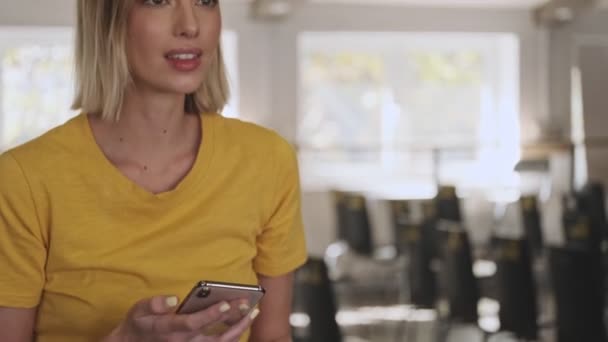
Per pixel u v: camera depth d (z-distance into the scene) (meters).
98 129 1.23
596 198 6.66
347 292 7.84
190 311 1.06
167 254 1.20
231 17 8.36
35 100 8.02
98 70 1.19
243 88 8.40
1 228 1.17
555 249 3.92
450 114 9.02
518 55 9.01
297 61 8.50
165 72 1.17
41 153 1.18
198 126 1.28
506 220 8.09
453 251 4.45
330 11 8.55
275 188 1.32
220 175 1.24
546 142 8.73
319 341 3.75
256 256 1.35
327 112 8.76
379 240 8.51
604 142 8.84
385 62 8.87
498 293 4.21
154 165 1.23
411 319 6.26
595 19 9.10
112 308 1.18
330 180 8.67
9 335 1.18
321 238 8.50
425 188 8.81
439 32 8.82
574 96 9.12
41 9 7.83
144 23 1.16
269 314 1.36
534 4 8.91
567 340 3.91
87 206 1.17
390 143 8.76
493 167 8.99
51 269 1.19
